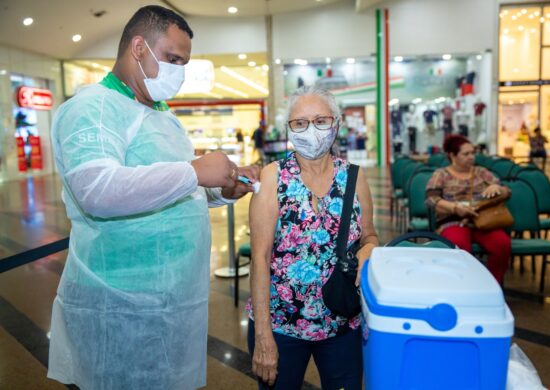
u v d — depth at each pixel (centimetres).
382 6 1612
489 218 346
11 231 664
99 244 133
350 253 144
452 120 1702
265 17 1677
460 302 99
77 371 142
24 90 1588
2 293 405
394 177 673
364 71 1681
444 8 1611
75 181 117
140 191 115
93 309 134
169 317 137
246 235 614
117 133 126
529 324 317
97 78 2088
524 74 1644
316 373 263
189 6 1566
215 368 271
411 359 103
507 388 125
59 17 1456
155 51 131
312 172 149
